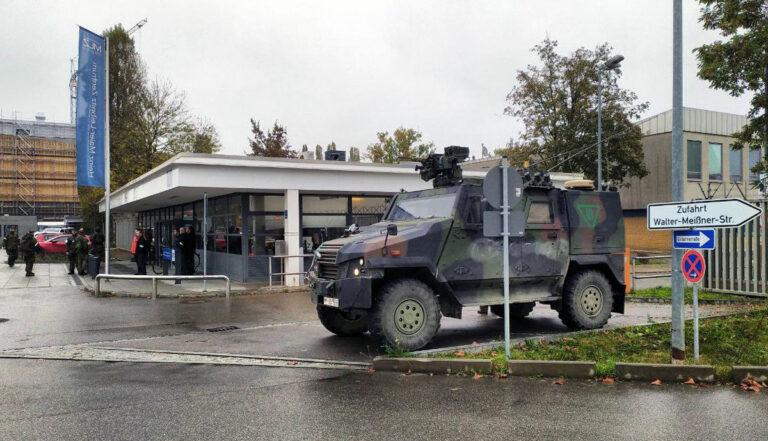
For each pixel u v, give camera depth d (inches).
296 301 584.4
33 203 2962.6
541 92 1259.2
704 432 202.2
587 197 410.3
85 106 729.0
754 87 575.8
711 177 1337.4
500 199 301.4
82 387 267.6
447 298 359.9
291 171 719.1
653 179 1331.2
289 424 213.5
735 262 579.8
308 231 797.9
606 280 411.8
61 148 3031.5
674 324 288.8
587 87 1225.4
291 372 295.3
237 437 199.9
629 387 263.4
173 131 1656.0
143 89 1744.6
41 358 331.0
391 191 784.3
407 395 251.3
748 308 489.4
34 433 205.0
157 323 451.5
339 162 748.0
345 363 312.2
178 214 1067.3
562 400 242.7
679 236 290.8
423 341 335.0
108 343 373.4
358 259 327.3
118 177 1609.3
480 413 225.6
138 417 222.5
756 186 635.5
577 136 1228.5
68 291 683.4
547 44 1268.5
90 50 729.0
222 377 285.3
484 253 364.8
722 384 267.4
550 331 409.1
